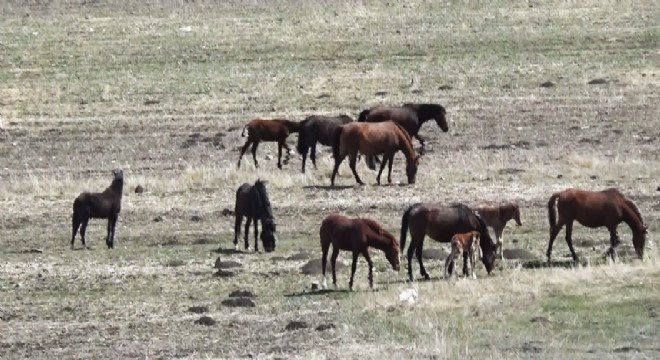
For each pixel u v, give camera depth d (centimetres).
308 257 8012
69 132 13112
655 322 6041
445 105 13662
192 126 13188
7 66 15462
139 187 10325
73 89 14612
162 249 8512
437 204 7144
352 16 17125
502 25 16525
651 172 10438
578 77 14488
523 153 11575
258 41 16200
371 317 6347
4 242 8856
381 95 14100
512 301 6500
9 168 11862
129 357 5825
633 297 6450
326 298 6831
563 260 7612
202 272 7700
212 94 14300
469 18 16850
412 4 17550
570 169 10575
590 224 7444
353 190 10069
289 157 11794
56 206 9881
